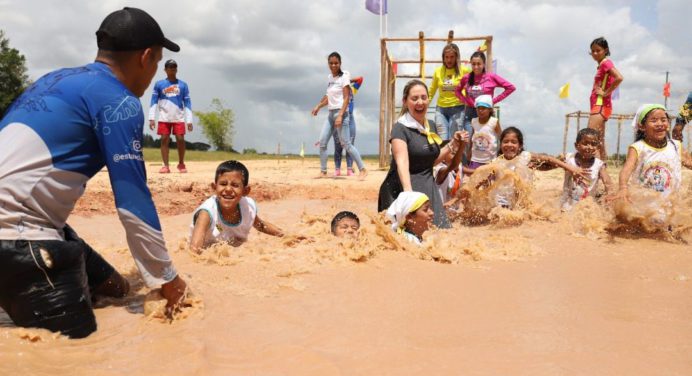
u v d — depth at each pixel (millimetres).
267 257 4668
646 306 3504
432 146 6676
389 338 2867
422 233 5812
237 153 33906
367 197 10523
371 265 4512
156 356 2633
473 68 9766
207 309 3334
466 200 7352
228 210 5500
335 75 11547
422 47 15609
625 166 6613
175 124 12695
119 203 3072
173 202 9383
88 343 2855
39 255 2941
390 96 17703
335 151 12250
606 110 9641
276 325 3064
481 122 8578
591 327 3066
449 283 4023
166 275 3186
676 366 2529
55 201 3131
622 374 2436
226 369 2492
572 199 7574
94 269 3535
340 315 3244
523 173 7250
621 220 6340
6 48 44562
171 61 12492
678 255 5289
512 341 2834
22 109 3143
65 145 3115
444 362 2555
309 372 2455
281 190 10516
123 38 3297
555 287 3967
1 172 2994
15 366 2500
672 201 6156
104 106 3119
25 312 2961
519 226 6773
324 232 6059
